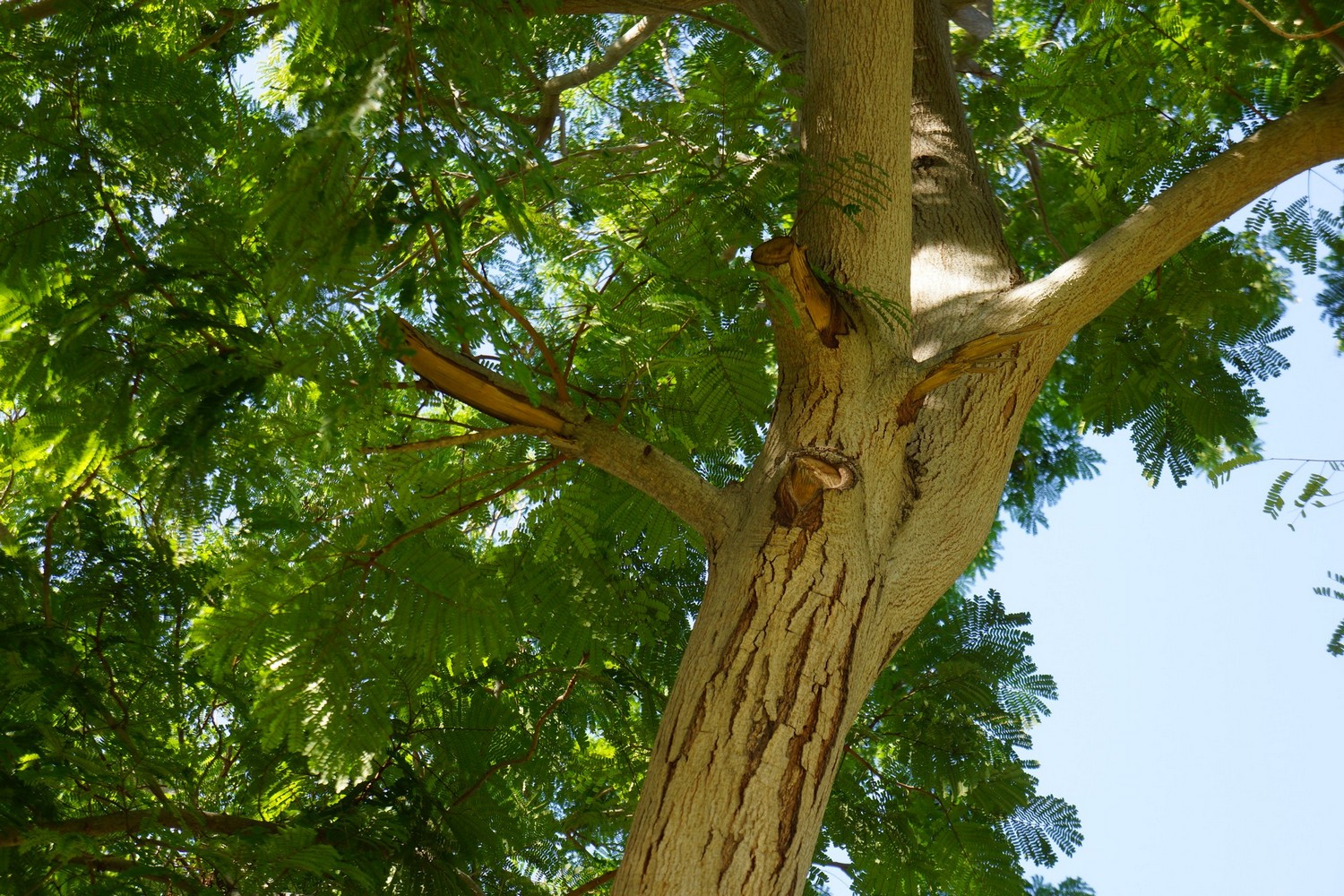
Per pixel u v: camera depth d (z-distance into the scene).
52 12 3.93
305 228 2.36
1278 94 4.63
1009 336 3.36
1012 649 5.09
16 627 4.21
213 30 4.86
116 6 4.12
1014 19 7.04
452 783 4.60
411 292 2.56
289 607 3.34
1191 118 4.88
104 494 4.69
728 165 3.62
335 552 3.41
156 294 3.55
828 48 3.79
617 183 3.67
